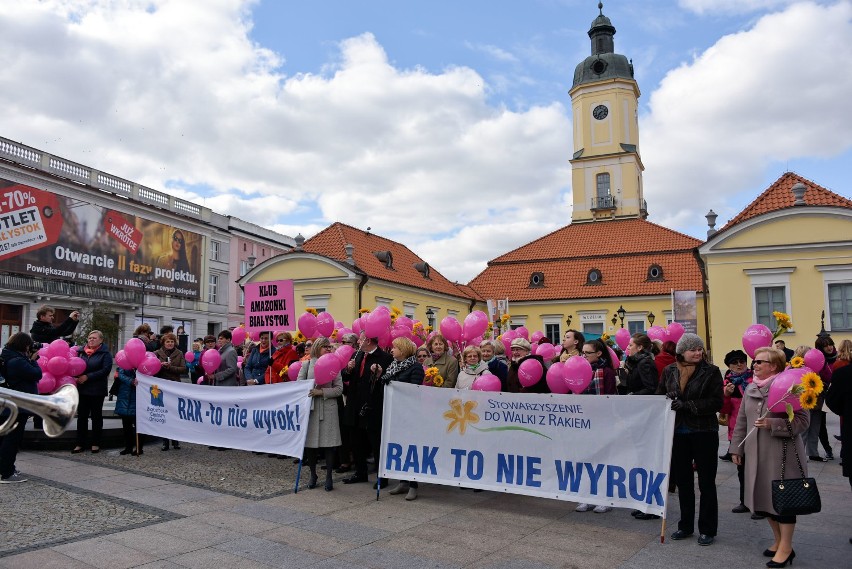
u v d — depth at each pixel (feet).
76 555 18.39
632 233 129.29
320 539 20.21
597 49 155.74
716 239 78.38
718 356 77.15
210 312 158.81
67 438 36.81
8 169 104.53
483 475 24.07
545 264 129.08
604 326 117.70
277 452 28.40
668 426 20.53
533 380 26.61
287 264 103.96
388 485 28.48
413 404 25.86
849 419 19.90
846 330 72.49
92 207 121.08
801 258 75.00
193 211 151.43
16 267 105.60
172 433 33.35
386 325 28.81
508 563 18.10
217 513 23.21
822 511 23.75
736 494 26.99
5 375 27.37
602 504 21.65
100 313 112.16
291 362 35.40
